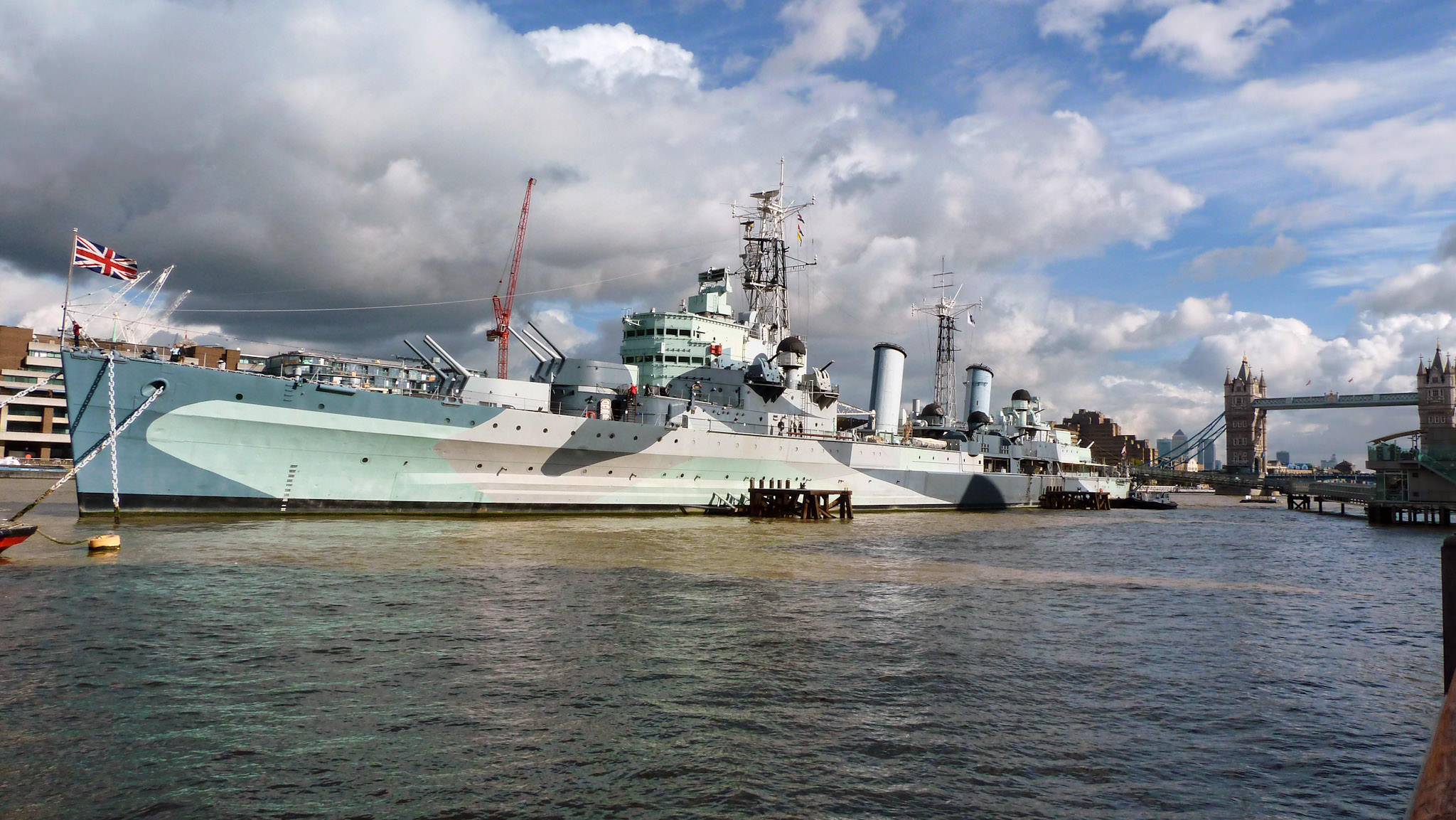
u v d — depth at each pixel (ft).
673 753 35.17
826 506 154.51
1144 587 86.02
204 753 33.86
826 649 53.26
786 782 32.65
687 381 159.22
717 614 62.75
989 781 33.37
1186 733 39.86
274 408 106.52
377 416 112.68
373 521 110.83
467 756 34.24
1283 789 33.50
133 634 50.90
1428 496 209.15
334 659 47.34
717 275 179.22
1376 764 36.45
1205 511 302.66
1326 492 292.40
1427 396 655.35
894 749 36.45
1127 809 31.30
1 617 54.49
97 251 102.78
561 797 30.89
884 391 206.90
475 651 49.80
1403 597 85.51
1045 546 127.65
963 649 54.80
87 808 29.09
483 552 88.84
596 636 54.49
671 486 145.89
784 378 169.07
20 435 303.68
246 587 65.51
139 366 99.81
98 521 98.84
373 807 29.63
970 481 219.61
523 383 130.52
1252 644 59.57
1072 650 55.62
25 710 37.93
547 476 130.21
